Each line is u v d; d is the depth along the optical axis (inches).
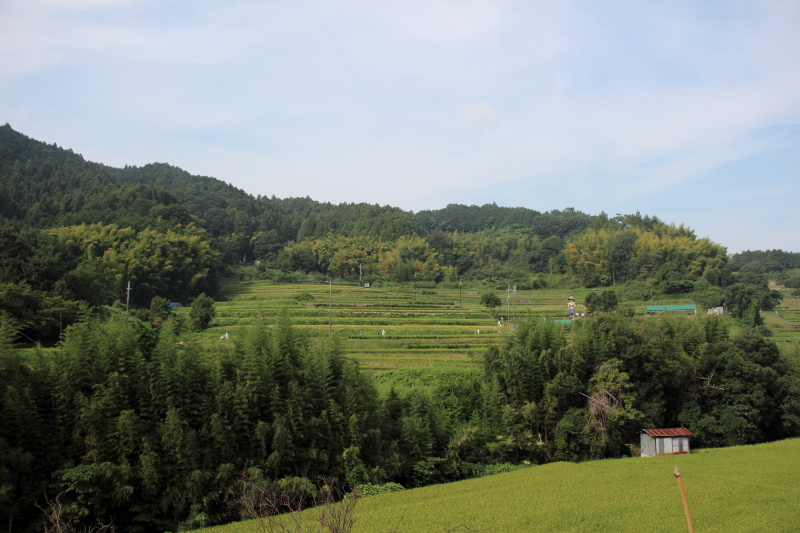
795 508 938.1
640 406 1478.8
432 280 6171.3
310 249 6845.5
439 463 1244.5
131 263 3565.5
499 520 891.4
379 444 1161.4
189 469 936.9
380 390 1595.7
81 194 5644.7
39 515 840.9
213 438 983.0
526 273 6525.6
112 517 855.7
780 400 1615.4
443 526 861.8
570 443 1379.2
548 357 1459.2
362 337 2669.8
